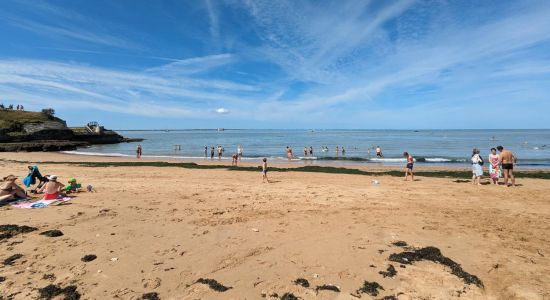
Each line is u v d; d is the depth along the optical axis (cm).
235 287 529
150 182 1647
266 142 8550
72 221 879
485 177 1975
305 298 498
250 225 869
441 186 1554
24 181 1320
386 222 905
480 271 593
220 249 693
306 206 1101
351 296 505
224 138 12012
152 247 698
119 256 646
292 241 746
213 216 956
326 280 555
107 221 885
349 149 5638
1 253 652
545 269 597
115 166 2648
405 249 695
